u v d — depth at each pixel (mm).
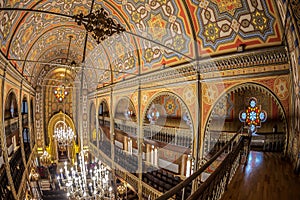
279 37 7199
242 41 8234
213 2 8203
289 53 6723
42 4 10008
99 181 9680
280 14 6414
